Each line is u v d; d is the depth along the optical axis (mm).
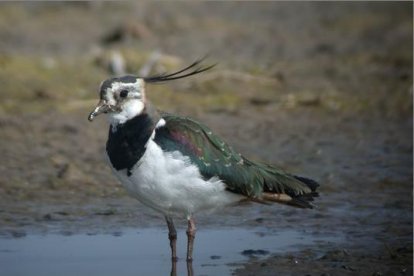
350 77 23000
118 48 24906
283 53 25531
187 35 26906
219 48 25688
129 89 10953
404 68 23719
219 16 29938
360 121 19375
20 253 11930
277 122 19266
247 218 13516
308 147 17453
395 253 11883
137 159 10812
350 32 28500
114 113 10953
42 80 21438
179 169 10789
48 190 14688
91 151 16859
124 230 12969
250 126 18891
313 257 11766
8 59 22656
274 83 22312
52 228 12977
